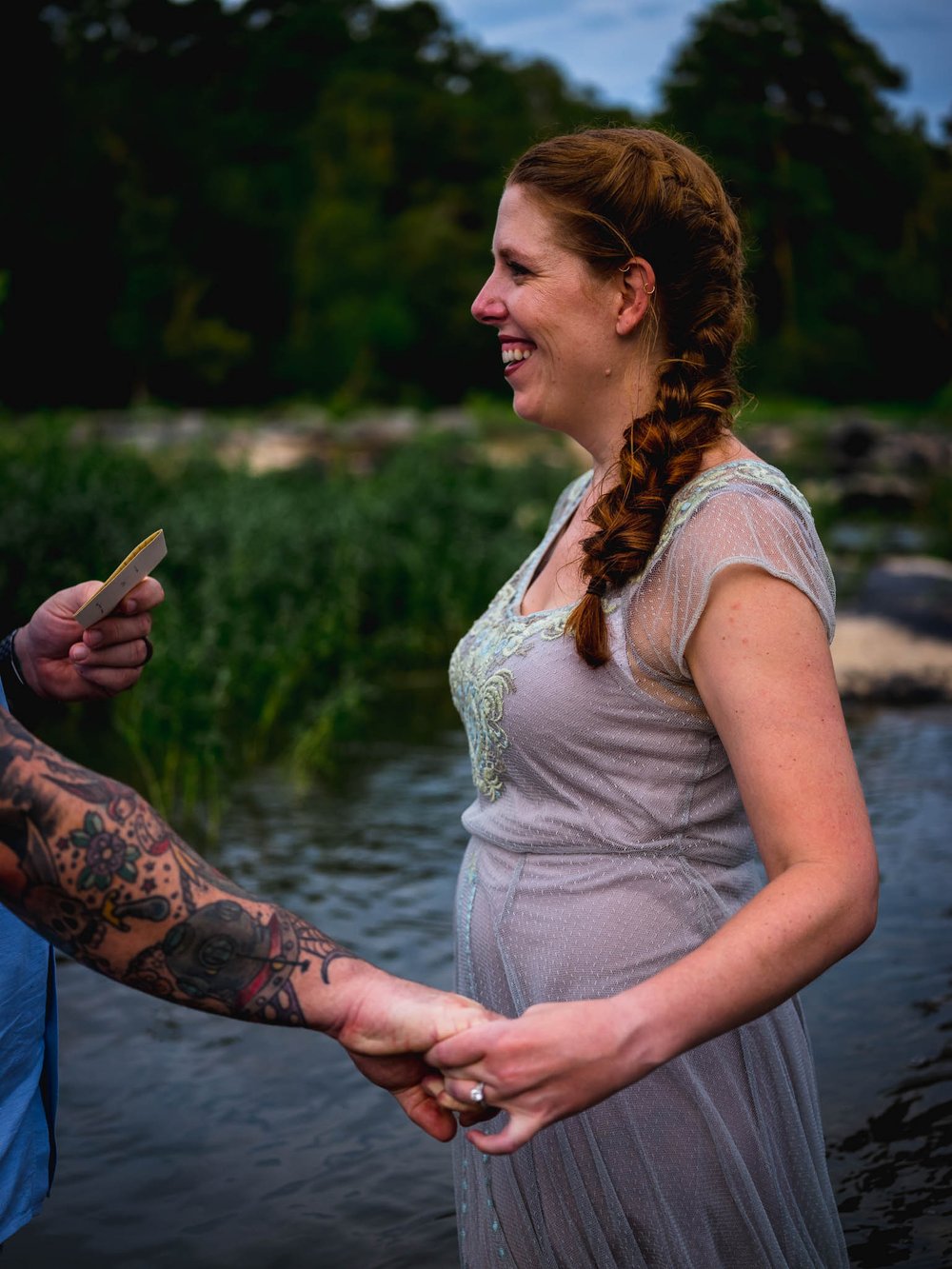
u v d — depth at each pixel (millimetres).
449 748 5750
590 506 1745
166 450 10516
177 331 48000
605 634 1557
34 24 48719
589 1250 1604
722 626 1439
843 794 1371
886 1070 2859
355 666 6938
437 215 54062
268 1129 2713
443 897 3914
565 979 1616
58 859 1246
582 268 1644
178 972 1306
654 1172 1566
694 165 1688
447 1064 1303
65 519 6488
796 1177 1632
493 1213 1675
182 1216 2404
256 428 16328
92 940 1282
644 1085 1570
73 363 47812
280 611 6680
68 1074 2926
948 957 3422
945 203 51906
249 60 69188
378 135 57500
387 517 8578
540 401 1717
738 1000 1287
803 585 1429
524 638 1653
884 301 50250
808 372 47594
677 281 1644
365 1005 1343
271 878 4074
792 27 50188
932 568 8961
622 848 1606
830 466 19188
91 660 1785
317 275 52188
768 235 49656
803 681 1407
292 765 5441
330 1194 2482
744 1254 1567
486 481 10695
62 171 47688
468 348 52406
